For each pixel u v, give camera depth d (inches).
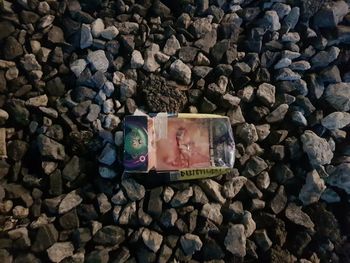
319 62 10.7
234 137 10.2
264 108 10.4
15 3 10.1
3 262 9.1
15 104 9.7
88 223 9.5
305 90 10.5
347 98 10.5
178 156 9.7
